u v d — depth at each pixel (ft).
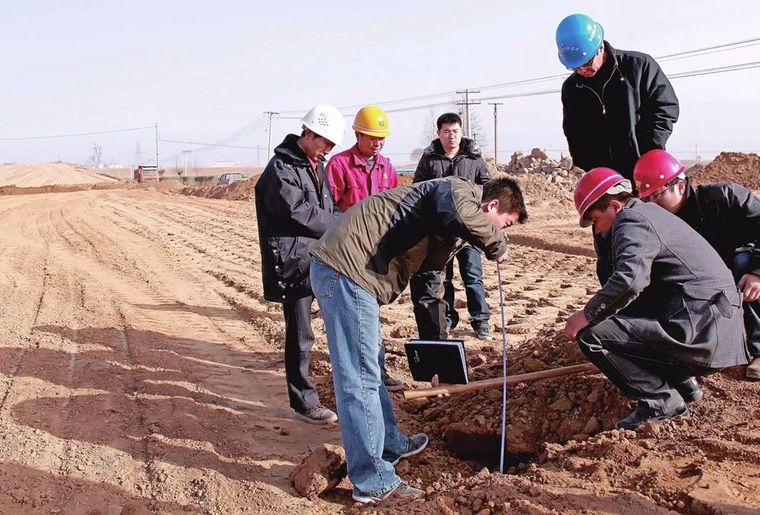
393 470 14.05
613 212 15.28
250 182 132.46
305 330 18.04
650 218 14.75
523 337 25.25
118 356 22.99
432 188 13.84
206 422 18.06
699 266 14.75
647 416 15.24
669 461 13.55
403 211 13.82
